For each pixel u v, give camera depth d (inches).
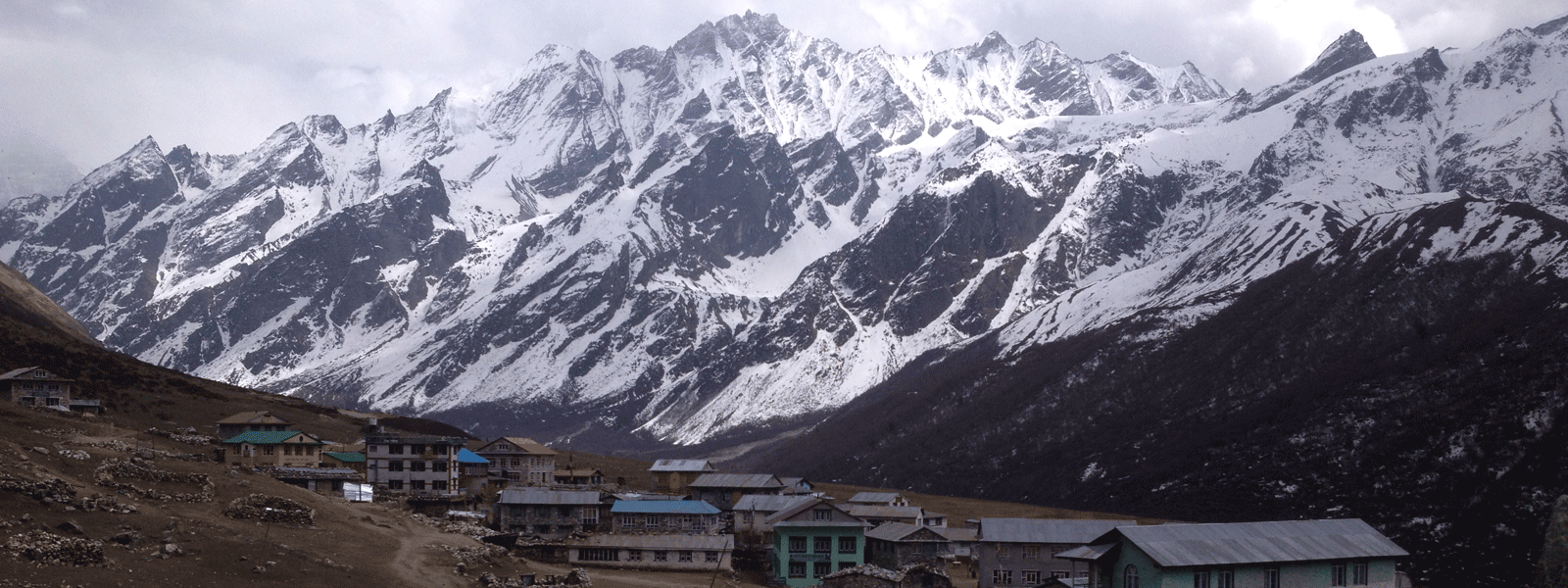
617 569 5866.1
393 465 7460.6
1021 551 5949.8
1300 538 4571.9
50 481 4480.8
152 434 7249.0
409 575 4571.9
